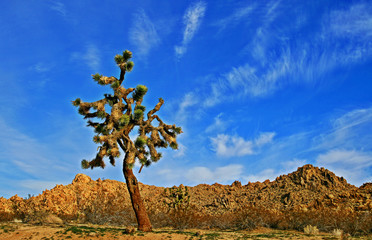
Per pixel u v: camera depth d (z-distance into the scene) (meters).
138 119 15.38
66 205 24.00
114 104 15.51
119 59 15.58
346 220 18.52
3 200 25.34
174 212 22.70
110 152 14.38
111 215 21.72
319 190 30.56
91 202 23.95
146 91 16.22
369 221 17.91
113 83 15.48
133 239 12.88
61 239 12.53
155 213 24.00
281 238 13.55
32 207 23.00
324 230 19.31
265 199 31.89
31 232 13.41
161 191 38.38
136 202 15.16
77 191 27.45
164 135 16.41
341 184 32.03
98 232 13.60
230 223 21.92
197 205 33.88
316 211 21.75
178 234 13.91
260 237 13.84
